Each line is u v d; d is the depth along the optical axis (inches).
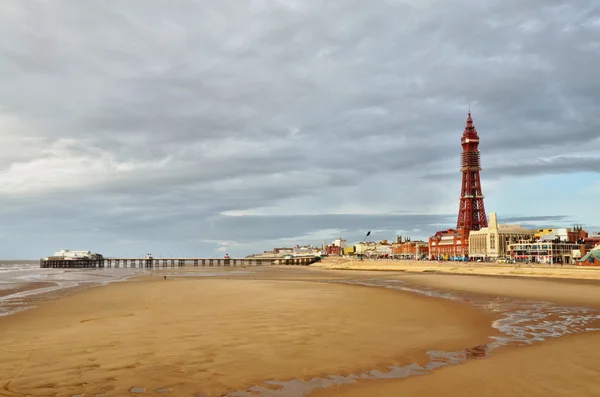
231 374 559.8
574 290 1889.8
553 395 475.2
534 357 647.8
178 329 863.1
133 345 716.0
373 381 534.6
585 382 520.4
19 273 4500.5
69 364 599.8
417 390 496.1
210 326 898.7
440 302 1382.9
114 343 732.0
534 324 959.0
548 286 2146.9
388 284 2354.8
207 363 608.1
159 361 616.4
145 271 5231.3
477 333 845.8
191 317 1029.8
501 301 1424.7
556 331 876.6
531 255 6186.0
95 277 3457.2
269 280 2886.3
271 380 537.6
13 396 476.7
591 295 1649.9
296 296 1585.9
